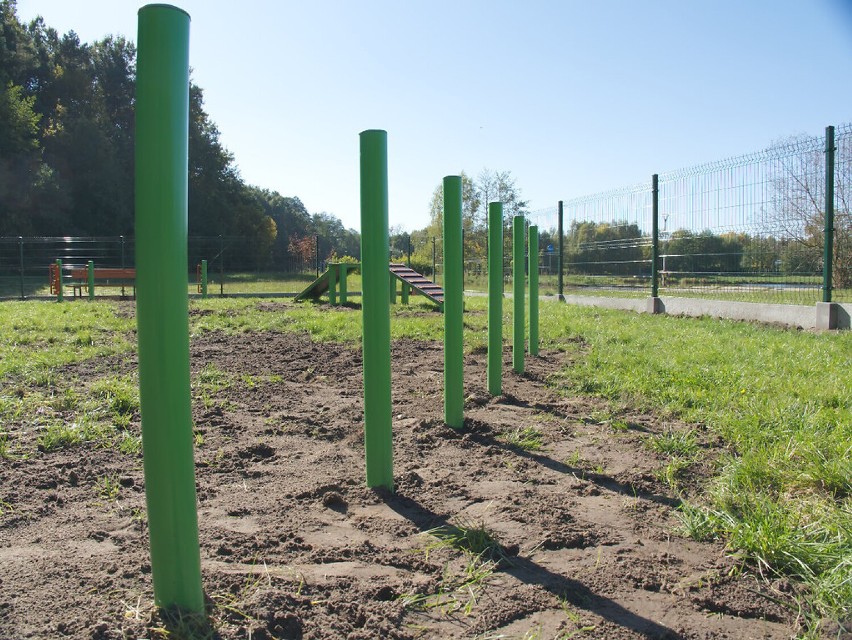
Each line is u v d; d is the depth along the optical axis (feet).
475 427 12.60
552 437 12.02
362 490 9.18
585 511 8.50
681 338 24.80
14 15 140.77
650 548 7.39
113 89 166.30
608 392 15.39
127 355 21.72
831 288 29.32
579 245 50.65
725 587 6.48
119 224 136.56
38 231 121.39
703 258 37.11
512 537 7.63
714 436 11.78
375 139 8.87
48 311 37.40
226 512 8.37
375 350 9.02
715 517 7.94
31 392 15.21
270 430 12.50
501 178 124.77
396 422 13.17
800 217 31.73
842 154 29.45
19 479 9.46
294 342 25.75
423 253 94.68
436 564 6.93
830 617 5.91
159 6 5.03
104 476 9.80
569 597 6.27
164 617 5.46
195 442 11.53
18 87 117.08
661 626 5.78
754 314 33.37
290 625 5.68
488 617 5.89
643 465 10.37
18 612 5.71
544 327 29.50
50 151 130.93
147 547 7.22
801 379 15.71
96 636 5.32
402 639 5.56
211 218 154.61
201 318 34.53
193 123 159.12
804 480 9.09
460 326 12.48
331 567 6.85
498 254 15.34
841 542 7.03
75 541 7.39
